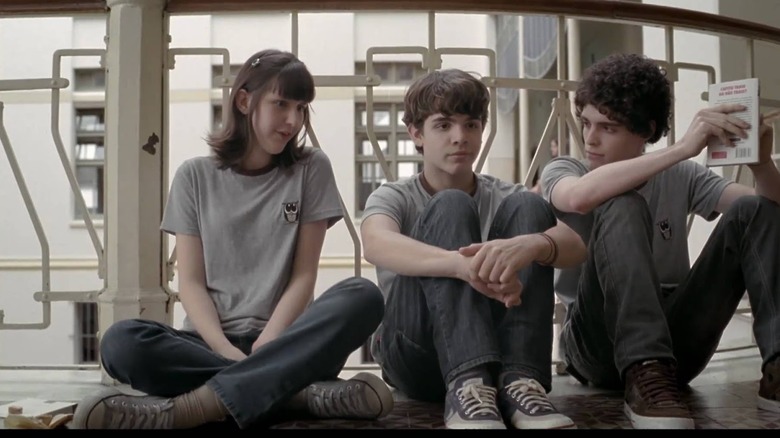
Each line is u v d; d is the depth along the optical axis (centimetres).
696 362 139
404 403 135
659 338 119
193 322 127
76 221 1004
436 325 115
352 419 122
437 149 132
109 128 156
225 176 135
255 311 130
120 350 112
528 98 831
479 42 960
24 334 920
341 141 995
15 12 160
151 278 154
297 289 131
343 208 143
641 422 114
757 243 124
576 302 139
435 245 119
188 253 133
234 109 134
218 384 111
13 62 1023
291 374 112
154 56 155
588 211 128
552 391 145
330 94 995
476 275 111
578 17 167
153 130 154
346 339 115
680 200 146
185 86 989
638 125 136
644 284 121
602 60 142
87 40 1034
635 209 125
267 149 133
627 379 120
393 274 135
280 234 133
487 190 141
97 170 1033
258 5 158
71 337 916
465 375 111
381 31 1003
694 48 324
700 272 132
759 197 126
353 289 117
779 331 122
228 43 991
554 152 368
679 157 122
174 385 115
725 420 119
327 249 849
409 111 137
